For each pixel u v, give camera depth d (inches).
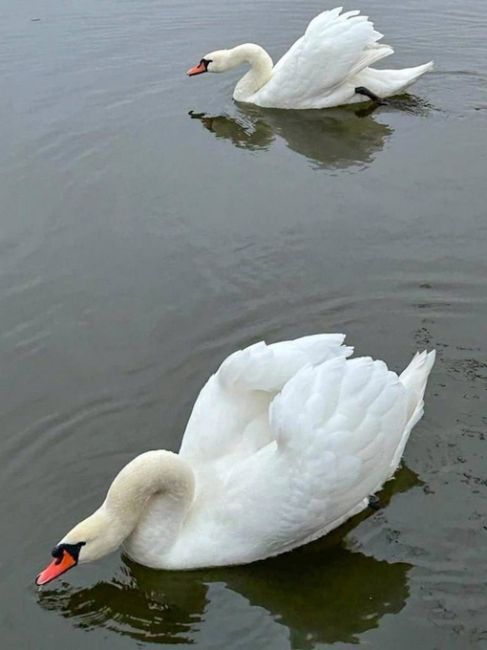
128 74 153.1
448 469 78.6
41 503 76.5
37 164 128.0
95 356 93.0
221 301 100.5
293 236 111.4
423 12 173.2
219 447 73.4
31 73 152.3
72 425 84.5
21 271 106.6
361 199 118.8
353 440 68.8
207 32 167.9
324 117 143.8
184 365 91.4
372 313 97.7
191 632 66.6
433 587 69.0
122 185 123.3
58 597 69.1
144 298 101.3
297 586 69.6
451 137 133.7
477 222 112.7
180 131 138.3
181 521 70.6
